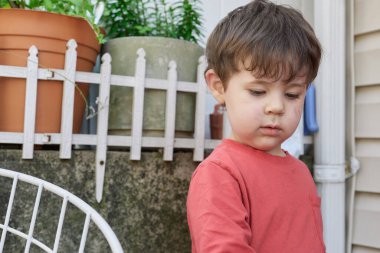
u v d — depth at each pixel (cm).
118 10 198
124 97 168
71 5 163
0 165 142
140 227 159
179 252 166
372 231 187
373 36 190
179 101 174
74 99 154
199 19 219
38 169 146
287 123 91
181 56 175
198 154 171
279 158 100
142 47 171
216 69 100
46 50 150
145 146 162
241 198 89
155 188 163
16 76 144
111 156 157
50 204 147
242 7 105
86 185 152
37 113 148
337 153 190
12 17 149
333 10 194
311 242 95
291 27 94
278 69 88
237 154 95
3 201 142
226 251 78
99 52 178
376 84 188
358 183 193
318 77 195
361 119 193
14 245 142
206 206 85
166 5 219
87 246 151
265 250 89
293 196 96
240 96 92
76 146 178
